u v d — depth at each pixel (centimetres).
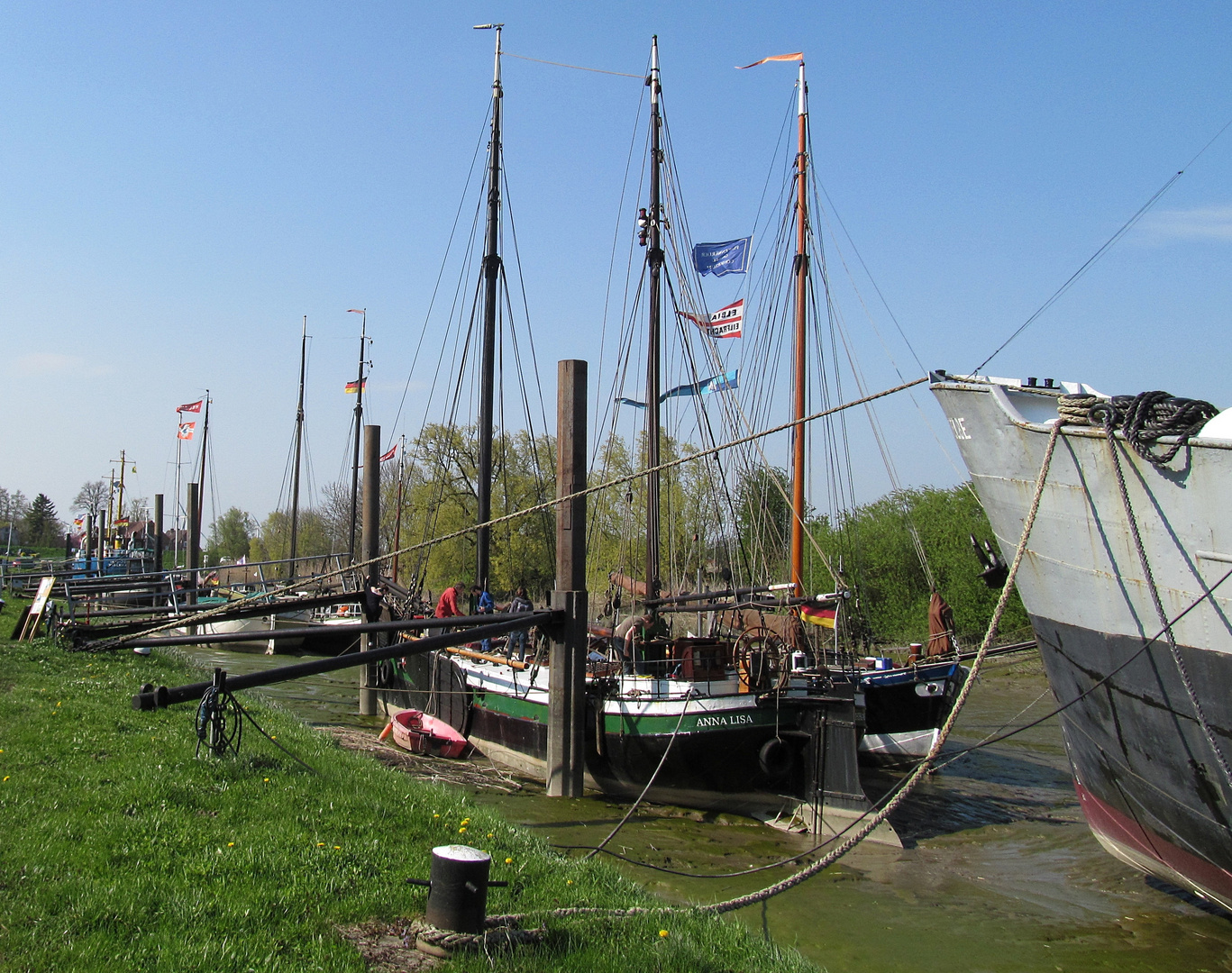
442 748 1928
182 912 635
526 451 4853
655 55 2395
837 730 1478
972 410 1062
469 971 599
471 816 980
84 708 1205
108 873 691
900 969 900
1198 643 872
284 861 745
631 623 1891
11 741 1020
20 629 2008
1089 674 1009
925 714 2047
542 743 1709
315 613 4166
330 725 2231
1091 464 934
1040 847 1392
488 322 2548
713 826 1455
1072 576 995
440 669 2155
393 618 2444
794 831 1437
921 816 1598
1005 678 3450
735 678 1595
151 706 1123
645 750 1573
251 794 917
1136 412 868
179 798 877
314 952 602
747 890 1127
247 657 3781
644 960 651
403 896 707
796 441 2509
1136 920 1054
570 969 619
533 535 4384
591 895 796
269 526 8181
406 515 4959
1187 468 844
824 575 3919
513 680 1817
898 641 3822
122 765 960
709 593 1830
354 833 848
